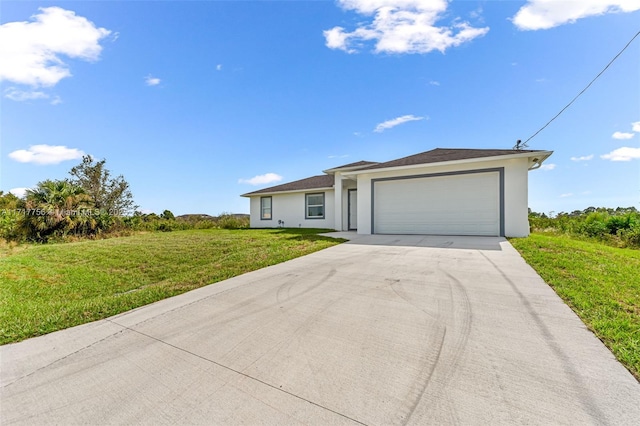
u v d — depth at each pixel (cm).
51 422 189
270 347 278
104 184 2291
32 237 1392
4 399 215
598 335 273
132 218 1888
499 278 464
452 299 380
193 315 372
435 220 1074
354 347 269
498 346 259
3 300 481
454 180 1043
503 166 962
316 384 217
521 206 938
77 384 232
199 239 1138
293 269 588
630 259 586
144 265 746
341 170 1402
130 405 203
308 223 1686
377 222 1182
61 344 308
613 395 190
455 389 203
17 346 307
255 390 213
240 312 372
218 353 272
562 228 1484
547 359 236
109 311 402
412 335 287
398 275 505
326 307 372
